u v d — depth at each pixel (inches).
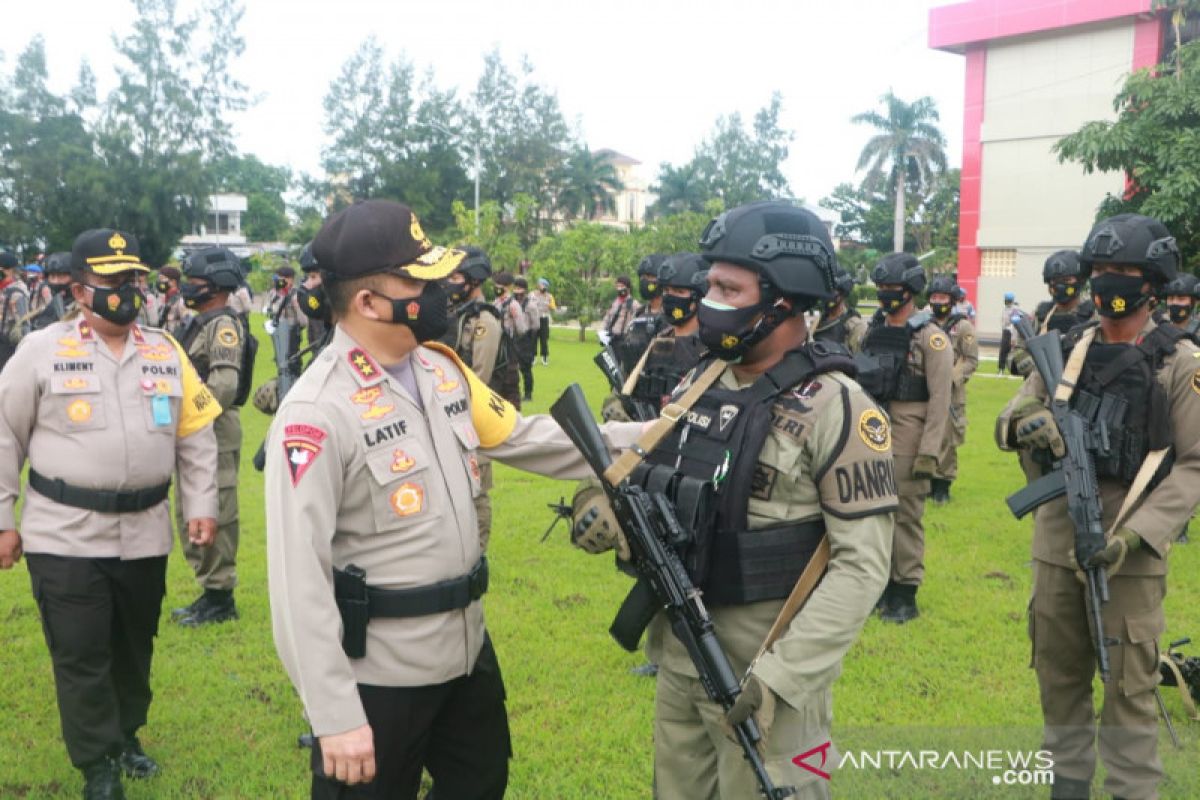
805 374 94.6
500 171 2687.0
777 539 93.8
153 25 2030.0
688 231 1453.0
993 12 1353.3
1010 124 1380.4
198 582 226.8
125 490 144.8
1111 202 679.1
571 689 185.9
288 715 174.7
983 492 367.9
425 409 101.7
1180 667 176.6
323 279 100.6
